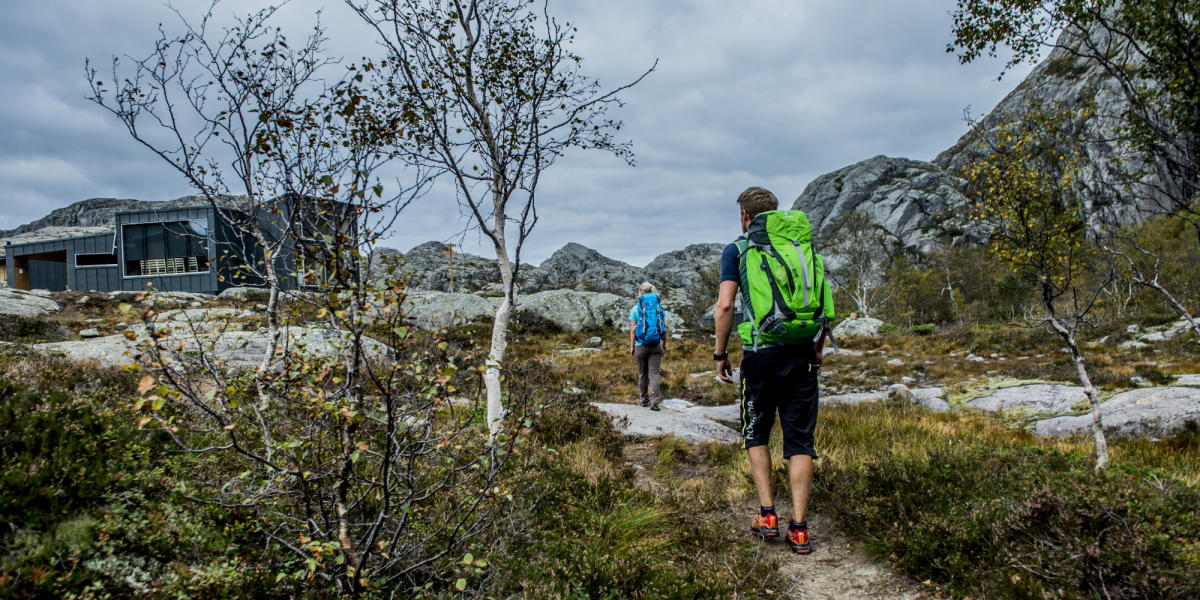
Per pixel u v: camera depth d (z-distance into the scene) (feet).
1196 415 24.54
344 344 7.47
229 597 7.83
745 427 12.65
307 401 7.72
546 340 94.58
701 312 140.56
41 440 9.65
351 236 7.41
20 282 119.55
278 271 9.95
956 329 104.88
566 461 16.56
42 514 8.05
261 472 8.45
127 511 8.99
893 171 423.64
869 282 183.73
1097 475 12.81
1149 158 15.81
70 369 17.33
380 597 8.25
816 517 14.16
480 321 95.76
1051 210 16.37
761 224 11.82
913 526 11.45
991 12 19.06
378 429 8.80
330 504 8.63
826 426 23.72
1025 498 10.94
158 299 7.47
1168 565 8.52
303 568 8.20
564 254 379.14
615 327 111.65
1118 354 58.29
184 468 10.52
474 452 9.84
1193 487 12.89
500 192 17.61
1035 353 65.67
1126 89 15.74
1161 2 15.16
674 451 20.97
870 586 10.50
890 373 54.39
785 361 11.76
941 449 16.24
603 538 11.87
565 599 9.00
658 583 9.94
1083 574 8.59
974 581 9.59
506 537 10.13
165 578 7.87
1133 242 16.12
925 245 319.06
